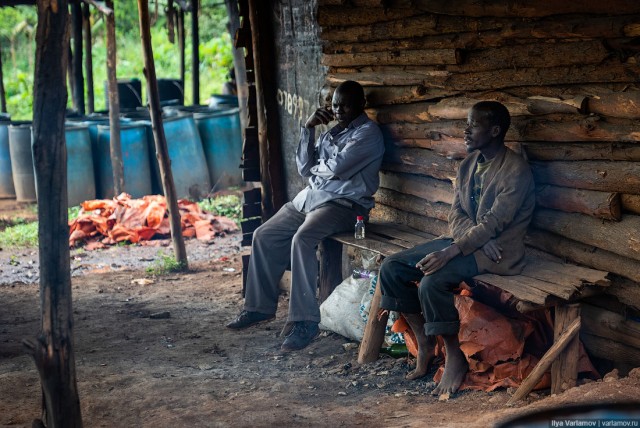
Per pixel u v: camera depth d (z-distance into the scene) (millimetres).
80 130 12422
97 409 4637
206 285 8180
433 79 5375
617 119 4207
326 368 5391
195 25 15227
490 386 4602
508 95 4844
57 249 3520
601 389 3855
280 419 4316
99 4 12266
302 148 6414
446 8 5098
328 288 6496
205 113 13562
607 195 4250
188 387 5004
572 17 4359
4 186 13289
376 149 5961
